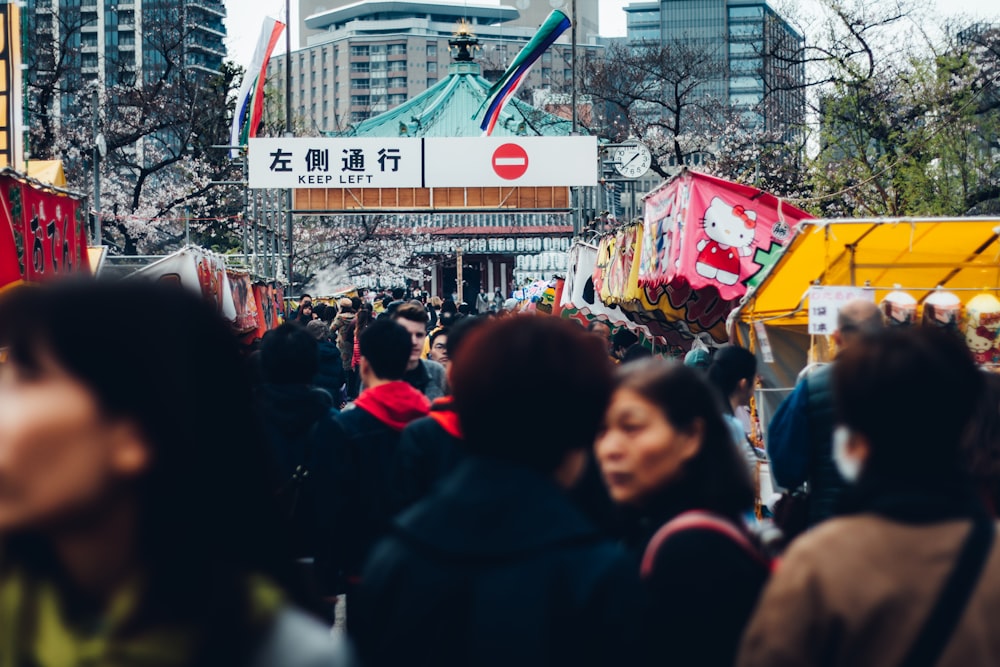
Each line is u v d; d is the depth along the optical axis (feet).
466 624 7.51
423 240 222.89
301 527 17.72
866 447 7.91
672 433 9.82
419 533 7.85
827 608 7.45
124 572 4.90
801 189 88.84
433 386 24.26
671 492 9.84
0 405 4.67
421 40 522.88
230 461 5.01
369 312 48.01
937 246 24.85
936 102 74.49
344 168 86.53
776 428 16.01
